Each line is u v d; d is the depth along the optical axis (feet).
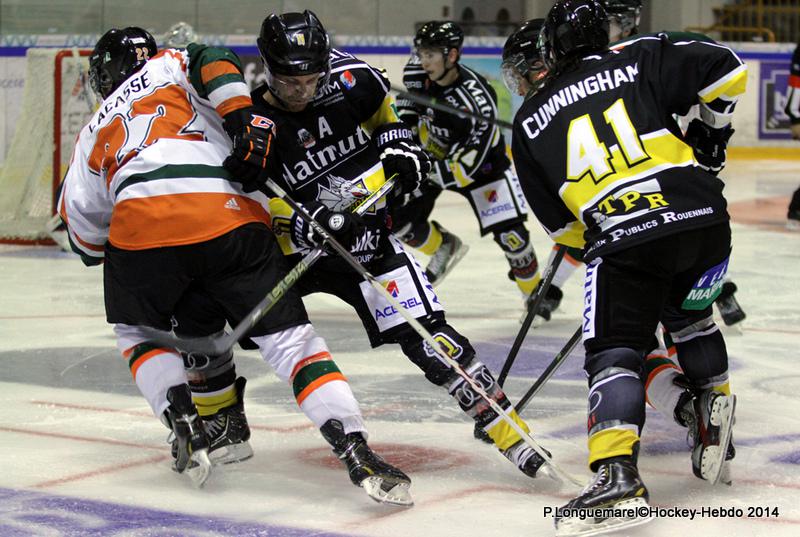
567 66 22.15
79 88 66.64
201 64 21.94
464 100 40.40
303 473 24.25
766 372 33.99
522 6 101.30
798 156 115.85
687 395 23.18
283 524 20.72
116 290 22.75
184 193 21.90
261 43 21.70
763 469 24.14
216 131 22.53
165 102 22.41
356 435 21.53
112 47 23.47
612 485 19.35
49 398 31.17
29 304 46.80
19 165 67.77
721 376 23.22
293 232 23.58
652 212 20.52
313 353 22.06
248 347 23.50
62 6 92.63
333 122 23.34
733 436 26.81
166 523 20.76
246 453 24.97
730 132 22.82
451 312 44.80
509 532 20.18
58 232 63.52
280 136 23.15
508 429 22.97
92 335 40.40
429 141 41.88
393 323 23.29
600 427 20.01
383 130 23.84
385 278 23.48
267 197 23.20
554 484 23.31
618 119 21.21
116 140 22.56
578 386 32.68
